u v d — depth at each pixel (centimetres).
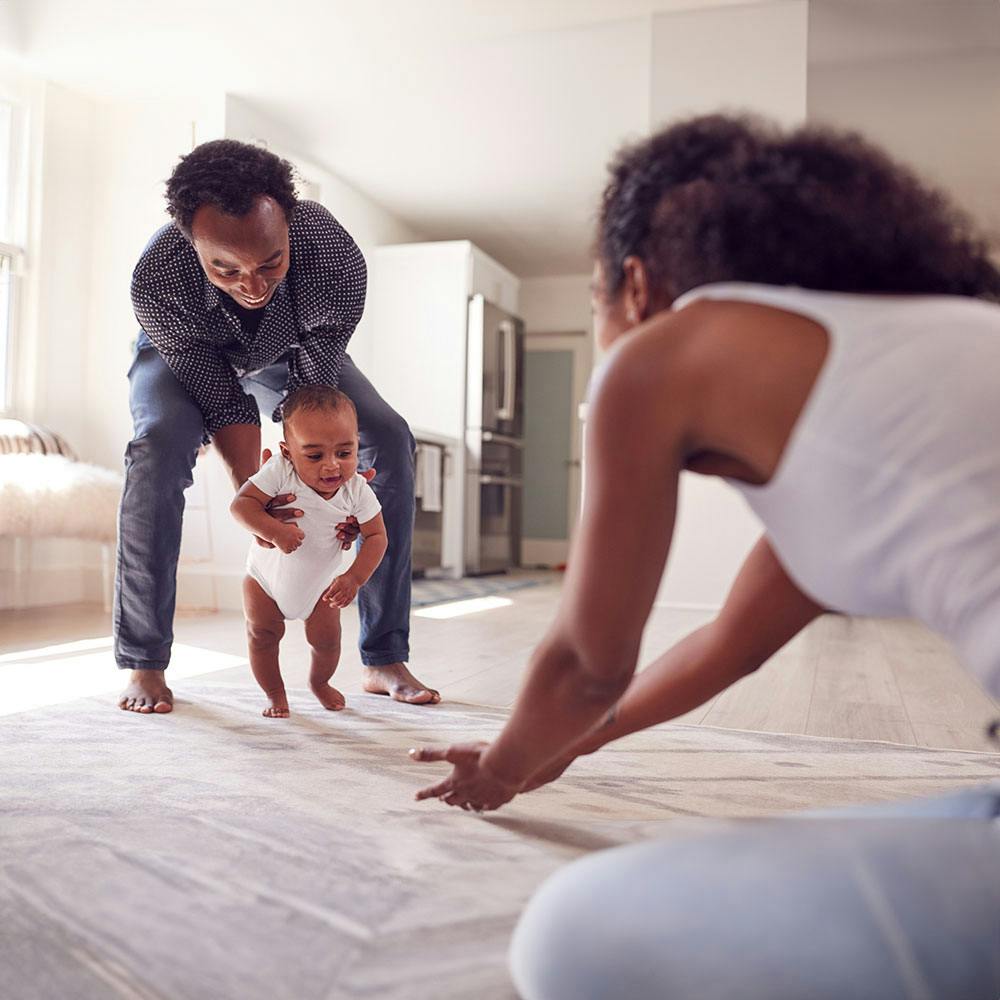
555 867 107
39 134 440
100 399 464
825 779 153
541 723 79
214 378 207
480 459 636
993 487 57
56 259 450
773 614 97
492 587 554
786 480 62
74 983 80
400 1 374
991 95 464
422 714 196
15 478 350
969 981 51
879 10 390
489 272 662
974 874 55
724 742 178
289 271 200
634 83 439
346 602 184
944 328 60
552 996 58
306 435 180
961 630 58
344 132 502
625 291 77
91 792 135
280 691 191
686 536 427
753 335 63
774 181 68
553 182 567
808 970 51
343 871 106
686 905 55
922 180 70
